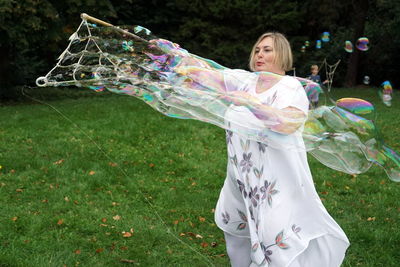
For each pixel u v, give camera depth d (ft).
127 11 54.29
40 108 30.66
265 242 7.55
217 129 24.93
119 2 53.67
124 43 7.66
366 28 59.21
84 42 7.34
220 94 7.61
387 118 30.27
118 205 14.21
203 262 10.82
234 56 56.75
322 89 8.05
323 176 17.81
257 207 7.63
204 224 13.10
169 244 11.69
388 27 56.13
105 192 15.31
